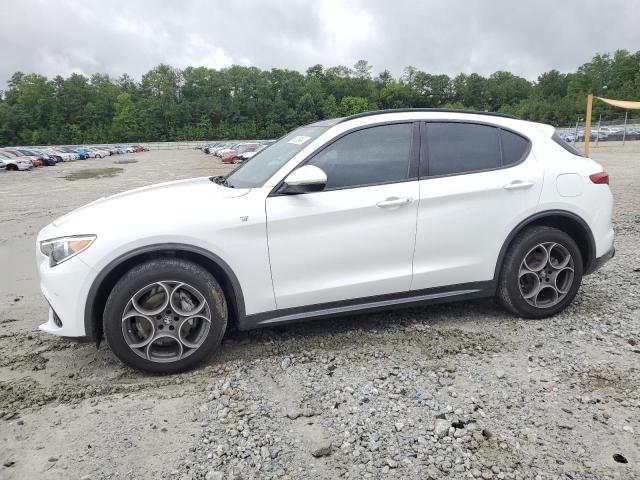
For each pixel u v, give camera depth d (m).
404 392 3.13
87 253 3.32
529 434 2.67
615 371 3.31
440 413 2.89
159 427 2.83
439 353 3.64
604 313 4.31
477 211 3.96
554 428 2.72
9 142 126.50
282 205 3.61
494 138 4.16
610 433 2.66
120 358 3.40
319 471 2.44
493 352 3.64
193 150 98.94
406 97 157.62
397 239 3.82
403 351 3.70
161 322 3.45
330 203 3.68
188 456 2.57
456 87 158.62
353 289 3.79
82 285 3.34
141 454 2.60
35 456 2.60
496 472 2.40
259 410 2.98
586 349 3.64
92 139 131.12
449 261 3.98
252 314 3.67
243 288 3.60
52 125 129.62
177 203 3.63
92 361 3.75
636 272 5.51
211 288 3.48
